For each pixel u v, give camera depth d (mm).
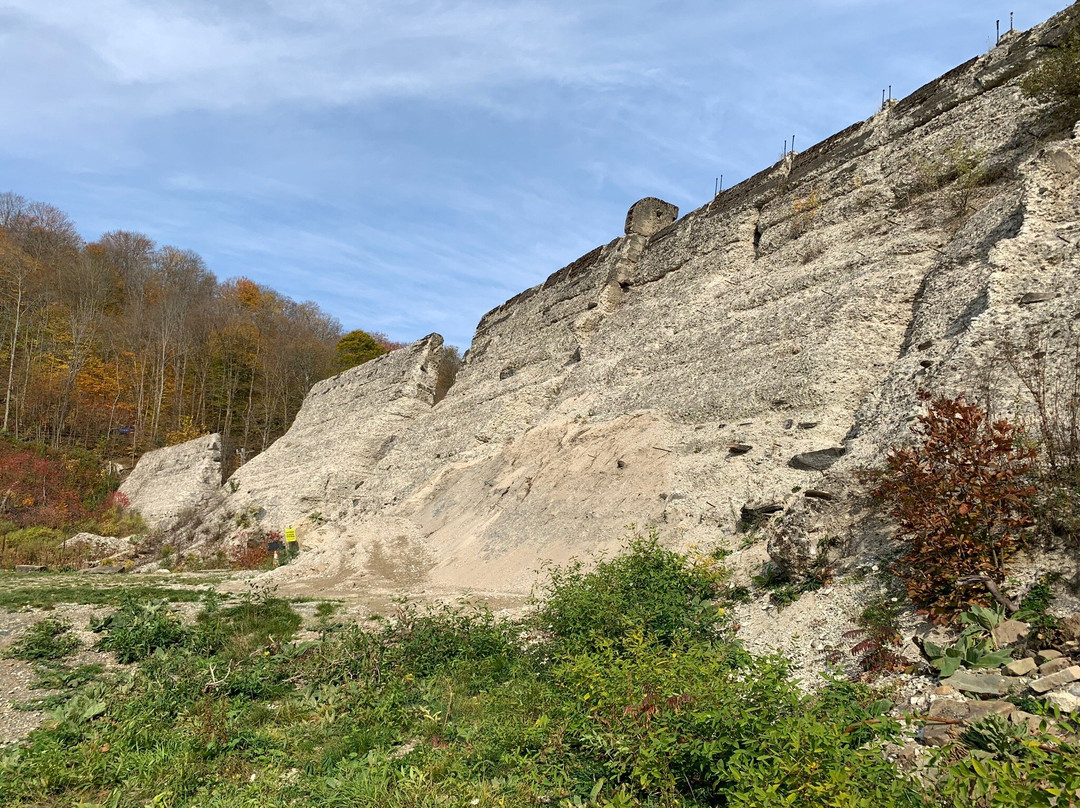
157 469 47781
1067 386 10180
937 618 7695
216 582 20719
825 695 6699
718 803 5902
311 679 10523
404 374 40562
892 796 4809
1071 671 6207
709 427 17828
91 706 9523
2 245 60094
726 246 26000
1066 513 7809
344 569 21281
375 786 6973
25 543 32750
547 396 28672
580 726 7184
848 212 22031
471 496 24125
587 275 33156
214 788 7590
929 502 8352
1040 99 18359
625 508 17016
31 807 7246
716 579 11781
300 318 75750
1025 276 13641
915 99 22703
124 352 59219
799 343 18000
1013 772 4594
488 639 11062
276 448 45781
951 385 12008
